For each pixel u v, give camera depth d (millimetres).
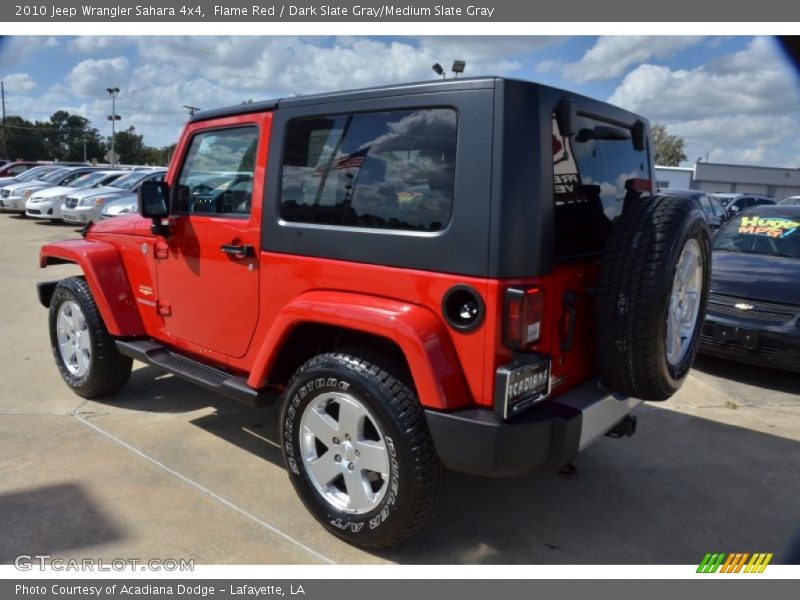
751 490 3605
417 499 2584
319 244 2906
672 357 2891
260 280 3221
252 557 2809
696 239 2850
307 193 2992
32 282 9055
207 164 3557
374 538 2742
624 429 3133
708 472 3818
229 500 3271
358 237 2748
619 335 2607
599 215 2988
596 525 3191
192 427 4184
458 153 2441
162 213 3674
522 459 2428
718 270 5945
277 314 3166
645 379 2664
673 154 77375
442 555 2887
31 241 13609
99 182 18312
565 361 2758
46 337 6285
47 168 23531
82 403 4559
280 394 3373
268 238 3146
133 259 4141
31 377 5094
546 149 2484
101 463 3625
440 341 2486
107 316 4121
